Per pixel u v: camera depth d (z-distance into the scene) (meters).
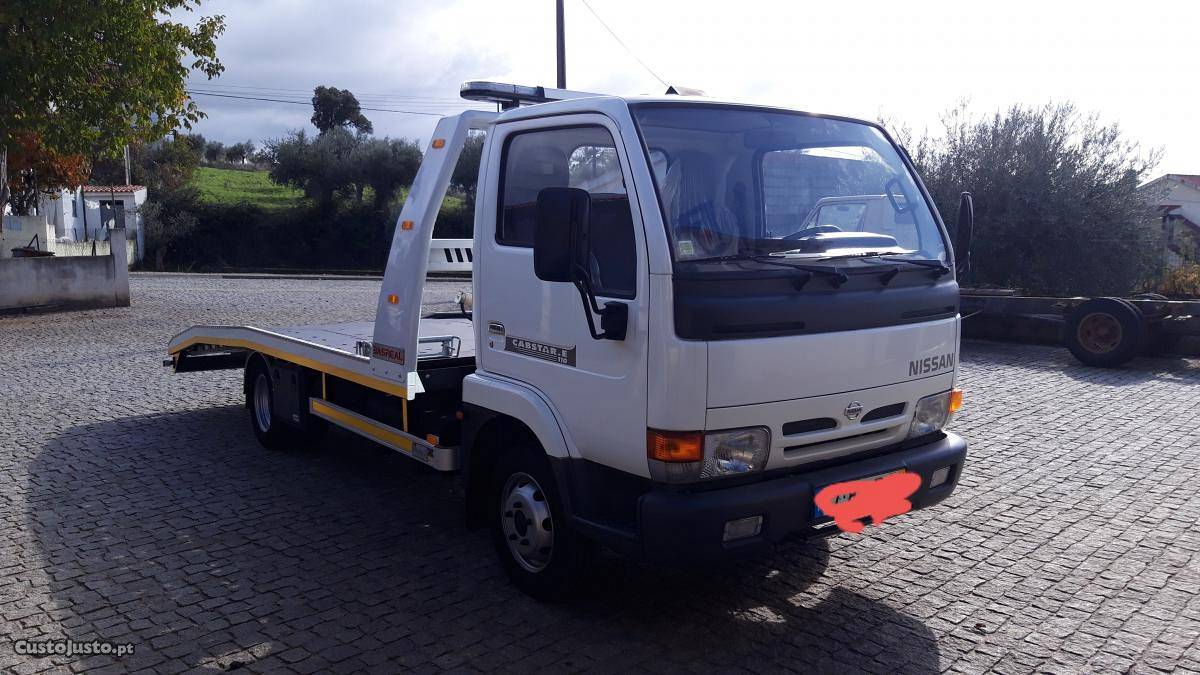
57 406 9.26
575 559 4.41
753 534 3.89
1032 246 17.36
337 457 7.47
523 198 4.61
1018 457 7.30
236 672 3.98
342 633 4.34
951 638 4.30
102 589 4.84
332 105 59.88
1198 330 11.12
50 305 17.69
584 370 4.15
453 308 9.13
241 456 7.45
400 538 5.61
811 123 4.61
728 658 4.10
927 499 4.55
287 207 46.81
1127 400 9.41
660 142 4.02
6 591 4.82
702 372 3.70
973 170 17.48
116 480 6.78
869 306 4.18
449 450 5.07
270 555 5.33
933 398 4.61
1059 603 4.67
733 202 4.12
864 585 4.90
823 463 4.21
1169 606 4.63
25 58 15.10
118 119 16.67
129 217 40.06
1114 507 6.11
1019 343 13.38
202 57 17.52
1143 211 17.05
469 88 5.19
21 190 26.34
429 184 5.16
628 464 3.97
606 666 4.02
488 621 4.46
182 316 17.14
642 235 3.83
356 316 17.17
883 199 4.68
